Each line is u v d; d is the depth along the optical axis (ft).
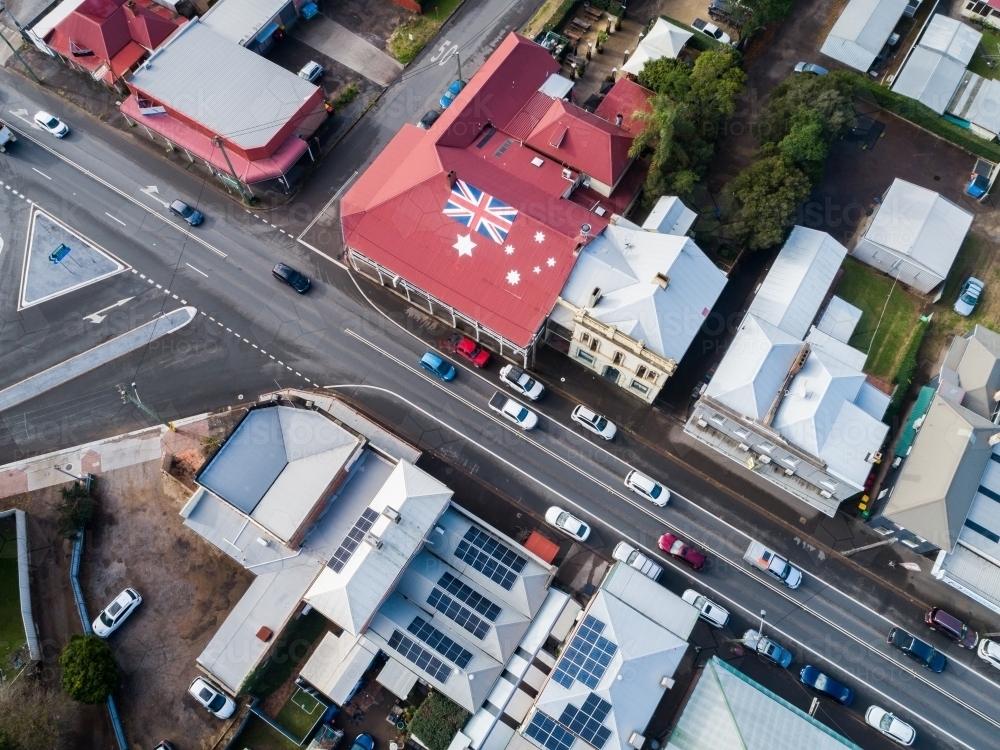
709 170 303.89
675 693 228.43
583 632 209.26
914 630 238.48
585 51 329.52
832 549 248.32
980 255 293.23
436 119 304.91
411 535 217.56
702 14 336.49
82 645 216.95
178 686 226.17
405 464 229.66
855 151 310.45
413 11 337.11
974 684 231.50
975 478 235.40
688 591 238.48
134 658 229.45
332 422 238.68
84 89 314.76
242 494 229.04
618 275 244.01
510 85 289.53
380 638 216.54
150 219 293.43
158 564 241.14
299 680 223.30
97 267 284.61
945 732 225.97
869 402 244.22
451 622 219.41
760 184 268.62
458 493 253.65
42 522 246.06
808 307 266.57
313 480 230.27
